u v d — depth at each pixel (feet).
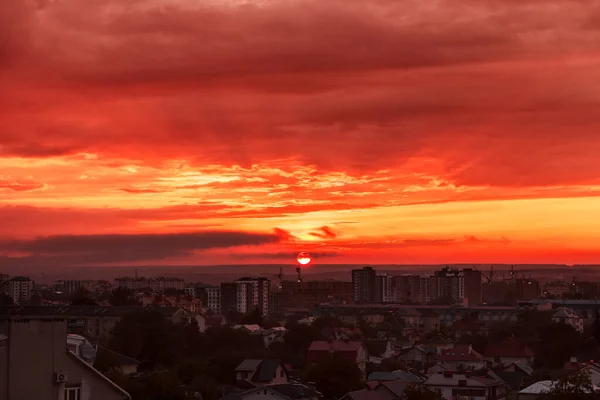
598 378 451.94
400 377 651.25
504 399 571.28
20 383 126.31
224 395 561.43
